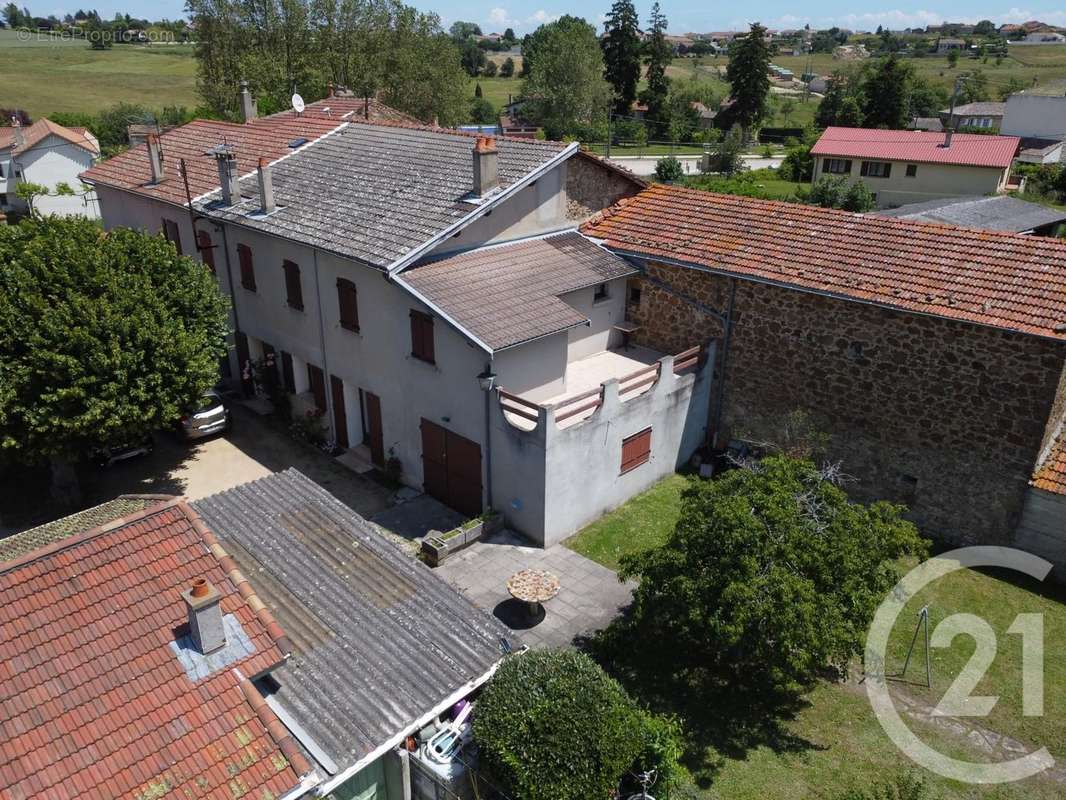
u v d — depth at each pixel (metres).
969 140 53.88
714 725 11.91
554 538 16.20
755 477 11.84
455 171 19.03
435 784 9.41
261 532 12.16
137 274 16.78
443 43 58.56
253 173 22.34
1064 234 37.38
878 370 16.59
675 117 88.31
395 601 10.87
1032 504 15.25
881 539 11.41
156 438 21.09
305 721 8.93
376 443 19.39
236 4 52.62
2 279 15.42
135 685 8.02
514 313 16.12
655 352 20.34
